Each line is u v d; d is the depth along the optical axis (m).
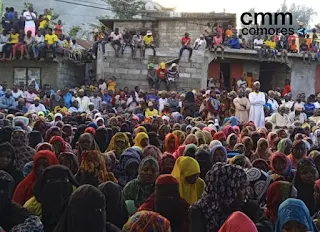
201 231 4.31
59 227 4.22
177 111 20.33
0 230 4.51
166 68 25.27
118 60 25.25
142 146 9.34
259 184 5.99
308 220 4.25
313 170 6.23
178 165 5.95
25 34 23.30
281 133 11.56
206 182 4.43
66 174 5.16
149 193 6.03
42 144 7.40
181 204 5.20
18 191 5.89
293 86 28.56
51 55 23.34
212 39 26.72
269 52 27.62
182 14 29.41
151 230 4.47
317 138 13.29
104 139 9.89
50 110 19.36
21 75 23.97
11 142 7.87
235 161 6.92
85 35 40.50
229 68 28.38
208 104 18.67
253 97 17.64
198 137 10.14
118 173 7.31
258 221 4.74
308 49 28.56
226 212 4.33
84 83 25.83
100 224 4.10
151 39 25.86
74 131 11.55
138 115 17.38
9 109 16.67
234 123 15.35
